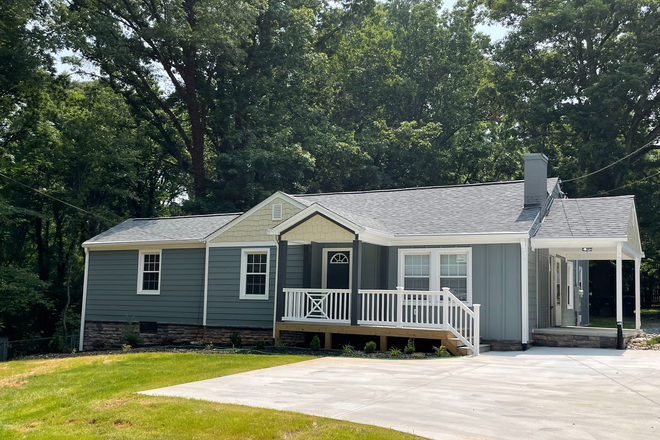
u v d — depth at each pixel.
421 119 46.34
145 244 22.53
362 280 19.00
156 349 18.97
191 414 8.39
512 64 38.88
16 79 27.53
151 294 22.41
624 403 8.82
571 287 22.88
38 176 31.98
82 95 36.50
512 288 16.86
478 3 42.34
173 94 38.06
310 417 7.93
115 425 8.32
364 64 45.47
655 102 35.34
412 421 7.74
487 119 45.09
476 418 7.89
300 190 37.69
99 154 30.62
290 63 37.09
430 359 14.28
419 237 17.95
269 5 35.94
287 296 18.02
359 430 7.27
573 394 9.49
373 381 10.80
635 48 35.78
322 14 43.38
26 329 32.62
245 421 7.90
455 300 15.70
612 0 35.72
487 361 13.73
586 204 19.05
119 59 32.56
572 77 37.00
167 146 38.66
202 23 31.34
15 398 10.70
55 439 7.84
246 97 37.19
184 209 35.53
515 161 40.28
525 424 7.59
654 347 16.59
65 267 32.53
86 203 32.38
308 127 38.44
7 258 34.69
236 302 20.45
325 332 17.05
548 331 17.36
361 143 39.38
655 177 38.28
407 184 41.88
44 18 29.41
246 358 14.37
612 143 34.91
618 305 16.41
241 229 20.64
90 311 23.48
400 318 16.11
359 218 18.08
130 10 33.09
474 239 17.27
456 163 43.16
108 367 13.44
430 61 46.16
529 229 16.83
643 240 38.03
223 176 37.03
